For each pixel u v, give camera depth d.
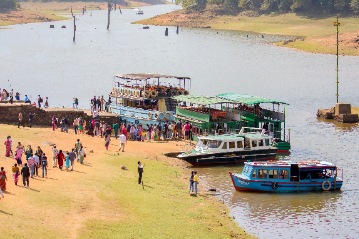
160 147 124.12
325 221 87.56
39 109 134.50
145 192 91.56
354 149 129.62
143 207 83.81
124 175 99.06
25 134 119.25
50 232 69.81
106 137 116.88
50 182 88.38
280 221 87.25
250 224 85.81
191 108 137.38
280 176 100.81
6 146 100.50
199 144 118.88
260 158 119.00
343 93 199.50
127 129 131.75
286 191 100.69
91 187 88.12
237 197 97.56
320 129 149.38
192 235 76.00
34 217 73.50
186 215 84.00
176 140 132.00
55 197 81.56
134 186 93.62
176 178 104.88
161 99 146.50
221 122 131.00
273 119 133.62
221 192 100.00
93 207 80.38
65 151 108.88
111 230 73.62
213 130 130.62
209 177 108.62
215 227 80.94
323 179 101.50
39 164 94.75
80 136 125.25
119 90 152.75
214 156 116.19
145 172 104.19
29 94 193.75
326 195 99.19
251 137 118.75
